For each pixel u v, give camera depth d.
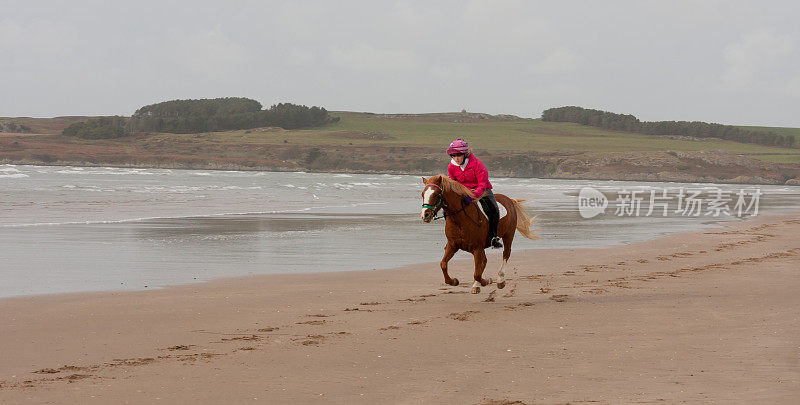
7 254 15.70
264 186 61.16
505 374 6.68
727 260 17.02
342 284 12.76
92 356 7.27
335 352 7.56
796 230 26.14
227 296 11.26
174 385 6.24
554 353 7.57
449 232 11.17
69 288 11.74
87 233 20.31
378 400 5.86
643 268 15.49
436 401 5.83
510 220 12.15
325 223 25.73
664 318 9.64
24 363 6.95
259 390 6.11
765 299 11.26
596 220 30.42
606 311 10.23
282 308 10.29
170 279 12.97
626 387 6.20
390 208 34.72
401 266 15.38
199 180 76.25
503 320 9.51
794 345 7.83
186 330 8.63
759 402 5.66
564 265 15.90
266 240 19.88
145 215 27.11
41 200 33.12
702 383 6.28
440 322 9.34
